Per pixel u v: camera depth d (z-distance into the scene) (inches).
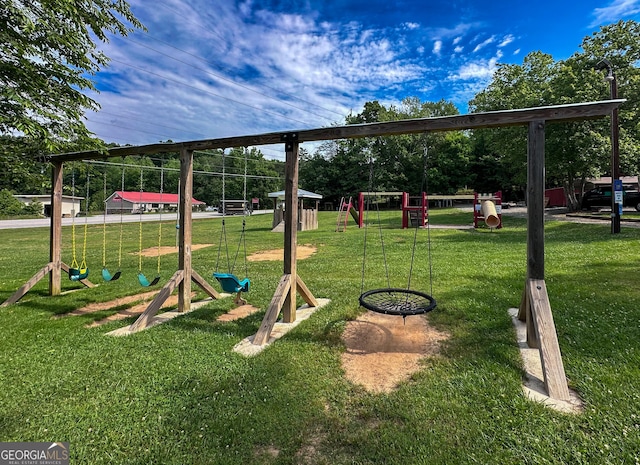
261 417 84.0
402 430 78.3
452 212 910.4
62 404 91.0
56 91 166.9
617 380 94.1
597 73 549.3
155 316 169.3
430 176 1293.1
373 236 476.4
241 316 168.6
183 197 176.7
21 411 88.2
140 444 75.7
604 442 71.7
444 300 173.2
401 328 142.9
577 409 83.7
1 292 228.2
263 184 1828.2
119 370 109.6
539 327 104.2
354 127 135.0
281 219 660.1
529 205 114.3
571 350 112.3
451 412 84.0
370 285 212.7
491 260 274.8
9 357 121.4
